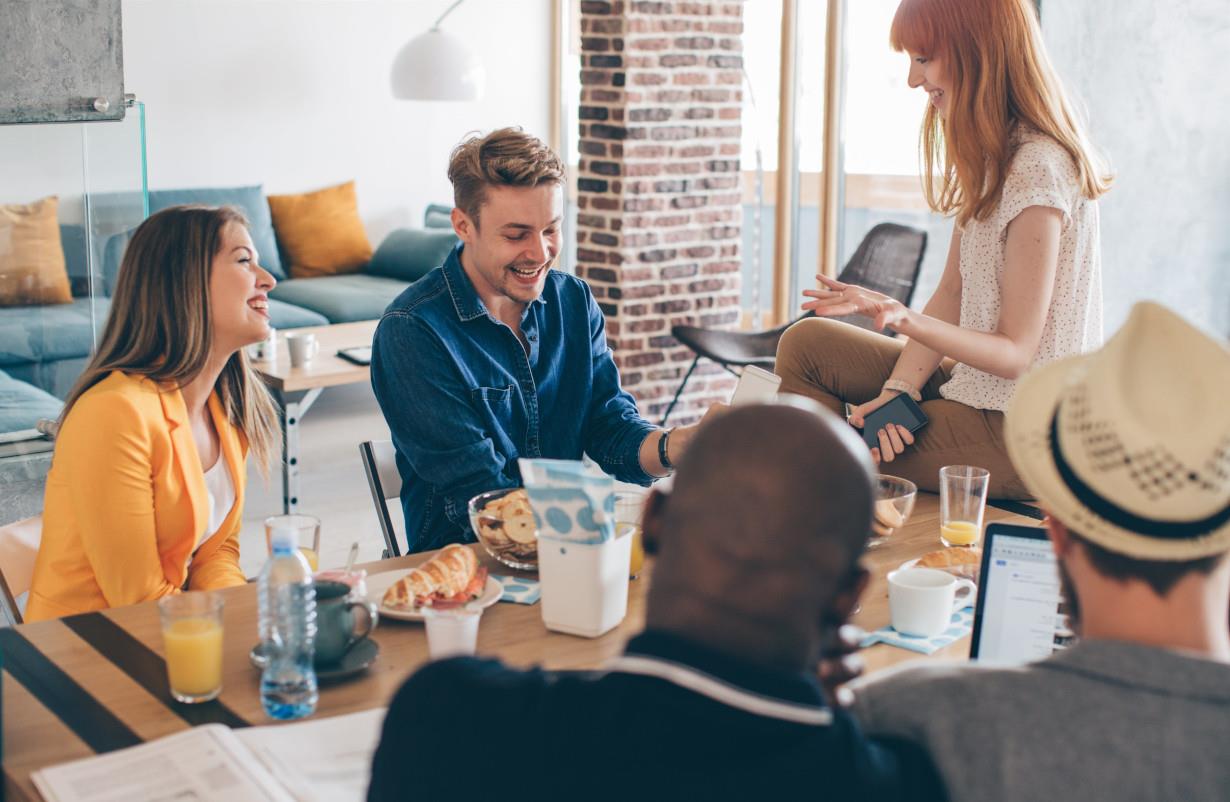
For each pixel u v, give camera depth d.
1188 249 4.73
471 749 0.99
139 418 2.16
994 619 1.63
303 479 5.03
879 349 2.90
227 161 7.41
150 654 1.66
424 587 1.79
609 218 5.77
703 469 0.96
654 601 0.98
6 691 1.54
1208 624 1.02
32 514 3.39
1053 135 2.58
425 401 2.37
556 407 2.58
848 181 6.20
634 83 5.61
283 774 1.35
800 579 0.94
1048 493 1.05
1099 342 2.76
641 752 0.93
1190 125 4.63
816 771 0.94
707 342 4.92
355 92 7.79
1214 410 0.96
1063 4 4.70
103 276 3.31
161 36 7.09
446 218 7.80
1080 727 0.99
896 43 2.68
